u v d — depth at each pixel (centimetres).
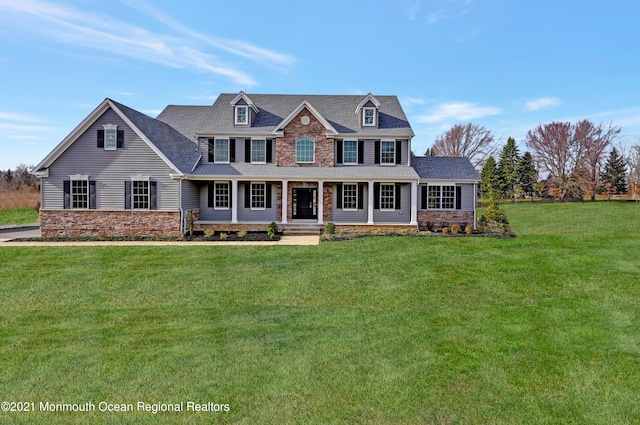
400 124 2347
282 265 1312
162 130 2309
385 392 543
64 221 2014
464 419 485
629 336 739
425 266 1278
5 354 667
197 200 2259
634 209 3072
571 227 2423
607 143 4309
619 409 507
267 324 814
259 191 2292
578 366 619
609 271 1189
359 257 1413
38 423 476
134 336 749
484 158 5603
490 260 1341
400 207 2286
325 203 2283
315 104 2498
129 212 2009
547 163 4631
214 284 1107
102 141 2005
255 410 500
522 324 807
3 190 5050
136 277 1174
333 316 866
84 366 621
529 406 513
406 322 825
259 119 2378
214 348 689
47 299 986
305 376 586
